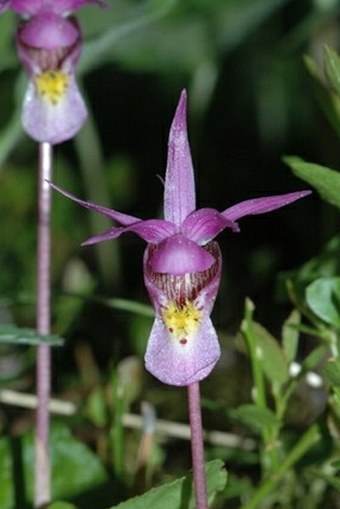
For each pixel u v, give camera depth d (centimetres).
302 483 43
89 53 47
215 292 35
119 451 43
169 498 37
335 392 37
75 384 51
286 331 40
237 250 60
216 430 48
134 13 48
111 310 55
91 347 54
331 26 54
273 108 63
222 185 64
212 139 64
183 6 59
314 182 37
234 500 44
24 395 46
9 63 48
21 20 40
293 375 41
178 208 35
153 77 65
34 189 64
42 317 41
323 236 53
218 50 60
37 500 41
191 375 34
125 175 65
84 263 62
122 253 61
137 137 66
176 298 35
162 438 46
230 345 51
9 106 56
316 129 62
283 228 60
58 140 40
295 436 43
